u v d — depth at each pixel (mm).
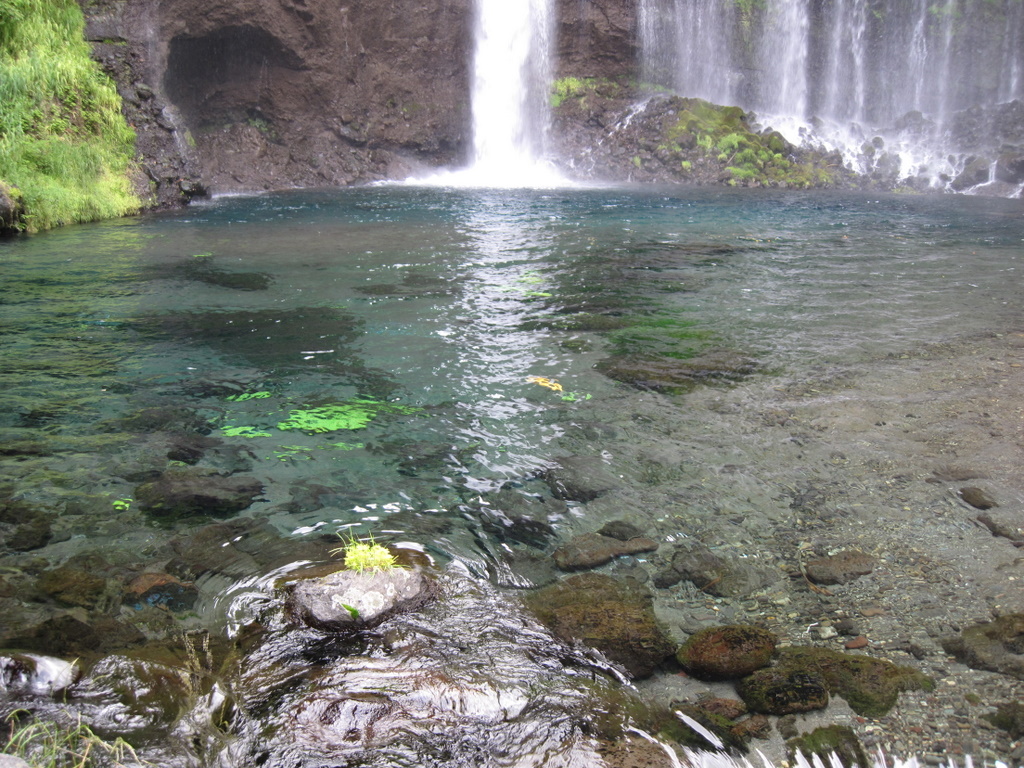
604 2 23969
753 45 25625
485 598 2949
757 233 12531
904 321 6910
